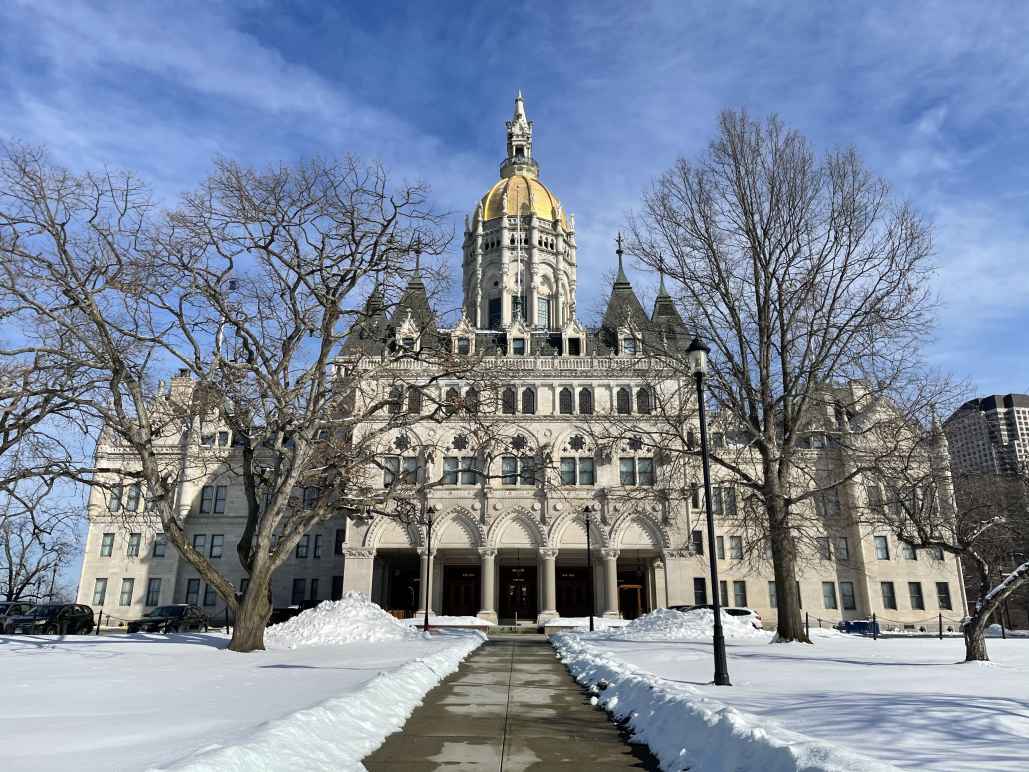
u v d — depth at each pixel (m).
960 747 7.73
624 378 57.78
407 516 31.92
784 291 28.98
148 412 27.59
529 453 56.22
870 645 27.42
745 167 29.94
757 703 10.99
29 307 23.22
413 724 11.10
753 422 29.73
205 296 25.14
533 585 62.84
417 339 30.58
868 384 27.44
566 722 11.40
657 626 34.31
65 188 22.86
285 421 26.39
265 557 25.78
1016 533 33.28
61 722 9.51
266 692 12.82
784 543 27.84
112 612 62.31
